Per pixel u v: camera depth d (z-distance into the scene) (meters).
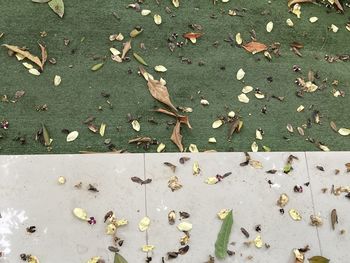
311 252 1.51
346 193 1.61
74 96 1.67
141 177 1.54
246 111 1.75
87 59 1.74
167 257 1.44
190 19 1.88
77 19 1.81
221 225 1.50
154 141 1.64
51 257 1.39
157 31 1.84
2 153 1.54
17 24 1.76
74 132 1.61
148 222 1.47
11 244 1.39
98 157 1.54
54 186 1.48
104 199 1.49
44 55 1.71
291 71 1.86
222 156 1.60
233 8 1.94
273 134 1.72
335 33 1.98
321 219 1.56
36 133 1.59
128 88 1.72
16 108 1.62
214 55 1.83
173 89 1.74
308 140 1.73
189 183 1.55
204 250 1.46
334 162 1.66
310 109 1.79
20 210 1.44
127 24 1.83
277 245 1.50
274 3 1.98
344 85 1.87
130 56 1.78
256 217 1.53
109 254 1.42
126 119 1.66
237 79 1.80
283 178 1.60
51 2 1.81
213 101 1.75
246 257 1.47
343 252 1.52
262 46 1.88
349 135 1.77
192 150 1.64
